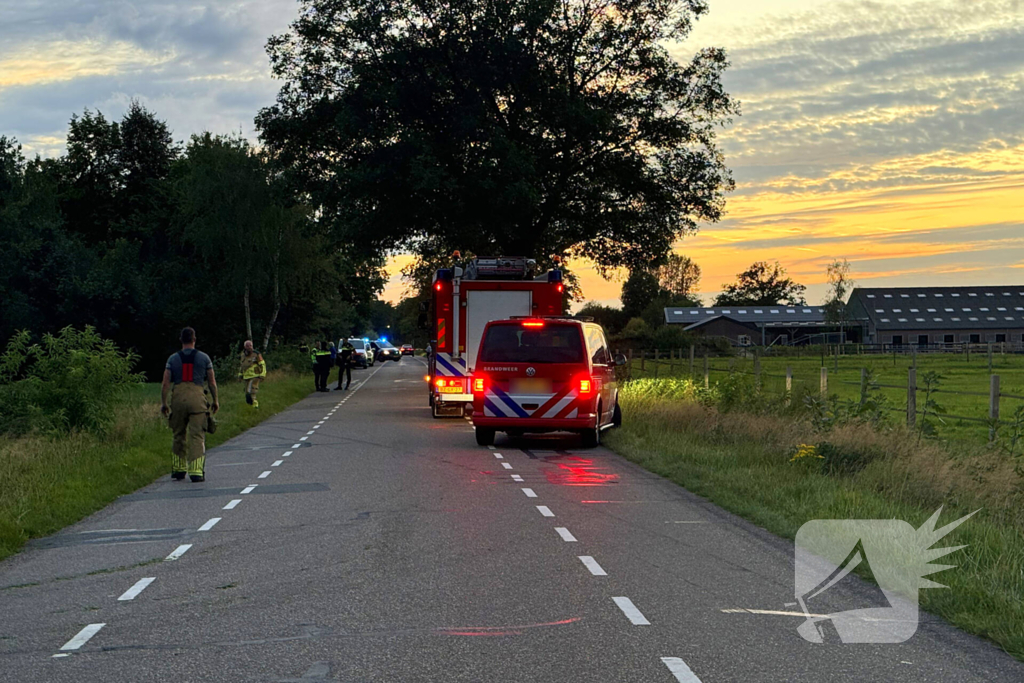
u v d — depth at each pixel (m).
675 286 193.75
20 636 6.12
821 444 13.88
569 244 41.84
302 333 73.44
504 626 6.26
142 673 5.33
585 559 8.37
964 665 5.45
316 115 38.47
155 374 66.81
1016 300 128.00
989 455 12.38
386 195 36.69
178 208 64.50
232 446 19.22
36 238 60.44
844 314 103.56
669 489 12.71
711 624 6.31
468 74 36.28
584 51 39.28
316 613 6.61
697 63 40.72
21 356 18.22
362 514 10.80
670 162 40.97
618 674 5.27
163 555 8.70
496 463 15.80
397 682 5.15
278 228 59.59
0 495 11.13
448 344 24.92
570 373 17.89
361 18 37.03
